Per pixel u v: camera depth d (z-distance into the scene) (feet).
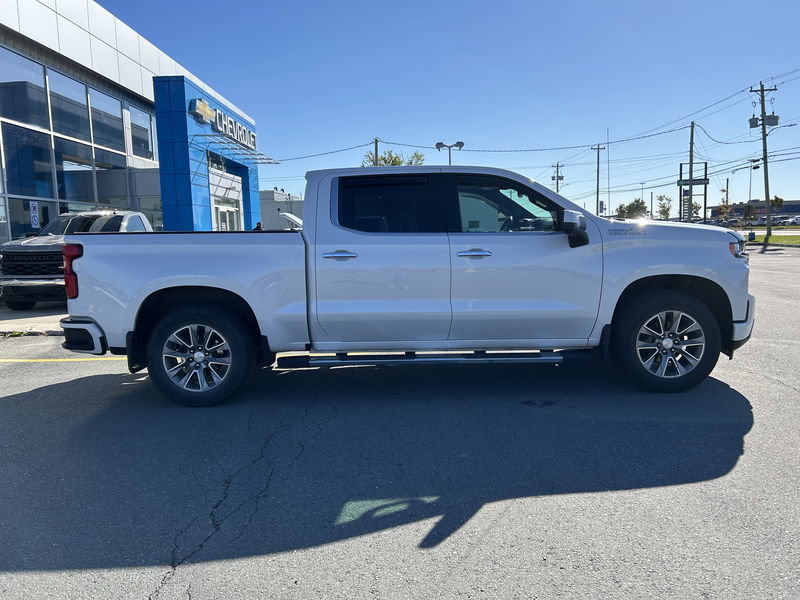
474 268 16.58
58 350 26.27
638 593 8.16
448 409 16.46
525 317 16.75
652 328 17.20
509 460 12.84
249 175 78.48
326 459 13.10
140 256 16.55
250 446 13.94
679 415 15.47
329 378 20.13
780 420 14.93
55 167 56.24
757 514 10.23
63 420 16.05
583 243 16.48
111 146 66.90
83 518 10.59
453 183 17.24
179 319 16.57
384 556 9.24
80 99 60.85
